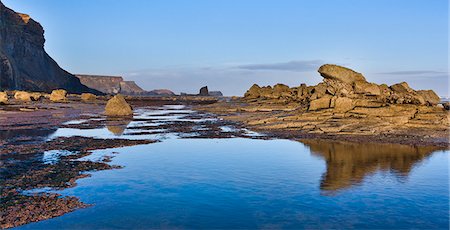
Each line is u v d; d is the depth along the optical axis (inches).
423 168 841.5
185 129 1636.3
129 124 1856.5
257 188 671.8
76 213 537.3
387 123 1501.0
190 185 690.2
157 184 695.7
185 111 3161.9
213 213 541.3
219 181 719.7
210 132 1521.9
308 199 607.8
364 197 620.4
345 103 1707.7
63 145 1123.9
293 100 2888.8
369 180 732.0
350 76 1964.8
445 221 515.5
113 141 1230.3
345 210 557.3
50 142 1179.9
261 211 551.2
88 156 964.0
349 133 1422.2
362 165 874.8
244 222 507.5
